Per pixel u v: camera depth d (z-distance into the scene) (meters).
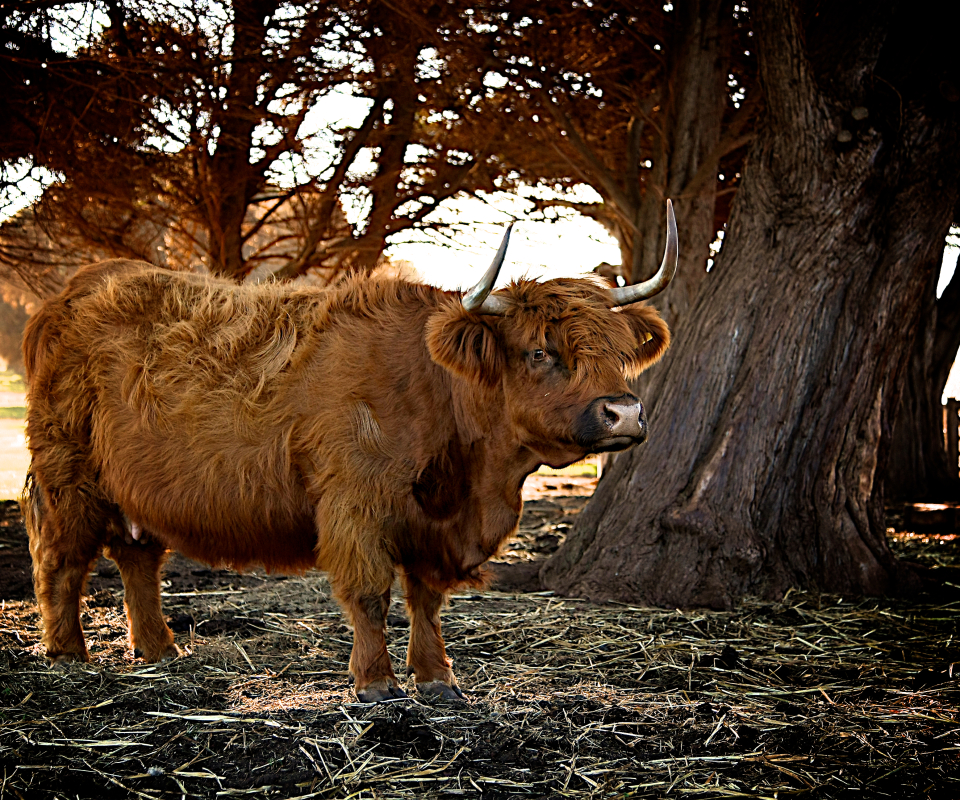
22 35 8.22
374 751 3.27
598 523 6.38
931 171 6.16
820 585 6.09
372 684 3.74
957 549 8.00
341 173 11.38
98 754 3.23
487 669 4.36
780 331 6.26
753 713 3.74
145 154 10.27
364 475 3.71
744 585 5.89
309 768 3.12
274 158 11.16
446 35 10.02
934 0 6.17
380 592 3.77
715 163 10.08
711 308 6.54
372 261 11.86
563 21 10.05
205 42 9.36
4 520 9.23
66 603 4.34
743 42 10.51
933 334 12.17
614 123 12.23
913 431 12.17
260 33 9.49
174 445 4.06
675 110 10.34
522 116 11.34
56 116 8.95
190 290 4.41
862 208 6.16
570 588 5.99
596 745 3.37
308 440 3.80
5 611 5.33
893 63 6.29
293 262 11.59
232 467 3.94
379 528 3.73
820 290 6.23
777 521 6.17
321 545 3.76
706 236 10.52
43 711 3.61
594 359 3.50
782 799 2.95
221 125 10.23
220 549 4.12
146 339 4.28
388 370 3.83
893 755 3.31
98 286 4.58
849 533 6.19
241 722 3.51
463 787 3.00
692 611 5.57
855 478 6.31
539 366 3.58
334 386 3.83
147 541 4.49
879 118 6.08
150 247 11.91
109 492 4.36
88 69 8.68
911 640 4.99
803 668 4.44
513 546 8.02
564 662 4.50
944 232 6.39
